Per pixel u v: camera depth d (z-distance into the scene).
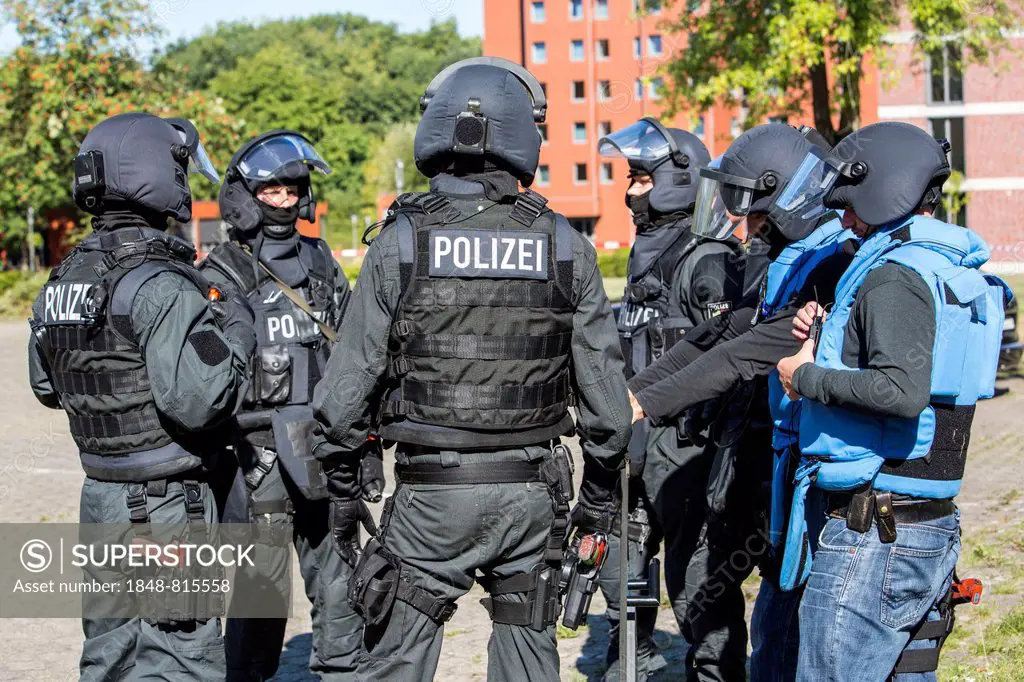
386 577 2.92
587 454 3.12
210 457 3.31
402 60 106.75
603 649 4.89
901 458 2.76
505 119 2.94
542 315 2.92
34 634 5.10
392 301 2.89
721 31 17.06
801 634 2.85
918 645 2.89
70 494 7.98
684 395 3.35
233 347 3.33
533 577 2.96
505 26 53.66
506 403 2.89
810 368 2.79
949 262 2.74
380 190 74.06
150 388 3.20
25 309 30.38
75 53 23.64
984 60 16.22
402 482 2.97
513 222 2.94
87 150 3.30
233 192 4.26
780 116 17.73
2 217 31.52
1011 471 7.79
